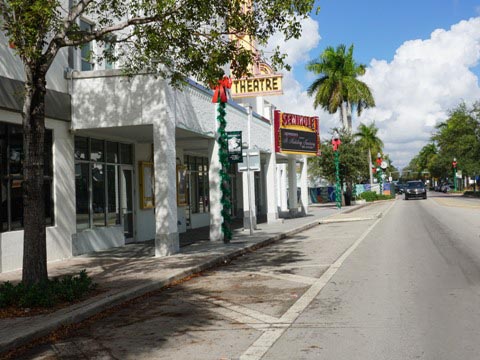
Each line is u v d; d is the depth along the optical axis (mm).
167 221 13773
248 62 10141
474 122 54938
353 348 5445
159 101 13828
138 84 13938
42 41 8508
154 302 8508
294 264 12109
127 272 11031
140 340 6230
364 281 9328
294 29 9531
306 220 27000
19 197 12156
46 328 6605
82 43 9172
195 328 6668
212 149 17953
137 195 18312
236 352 5543
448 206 36000
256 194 36219
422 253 12648
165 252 13695
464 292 7957
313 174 55062
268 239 17484
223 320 7023
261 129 24547
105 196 16344
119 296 8383
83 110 14211
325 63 49375
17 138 12141
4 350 5918
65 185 13953
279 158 31812
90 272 11242
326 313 7086
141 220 18531
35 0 8203
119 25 9523
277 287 9234
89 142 15523
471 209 31312
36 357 5762
